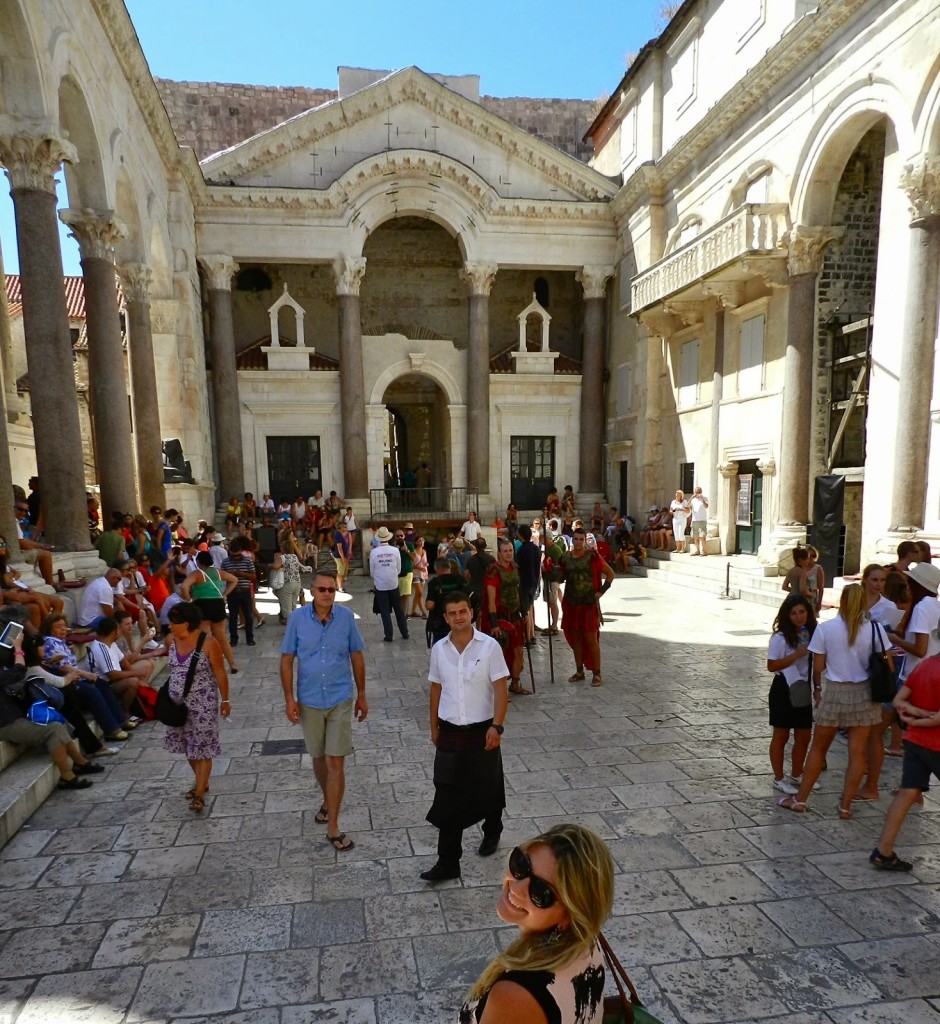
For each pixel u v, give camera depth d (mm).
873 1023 3148
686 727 7070
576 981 1629
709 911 3973
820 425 15125
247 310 25375
